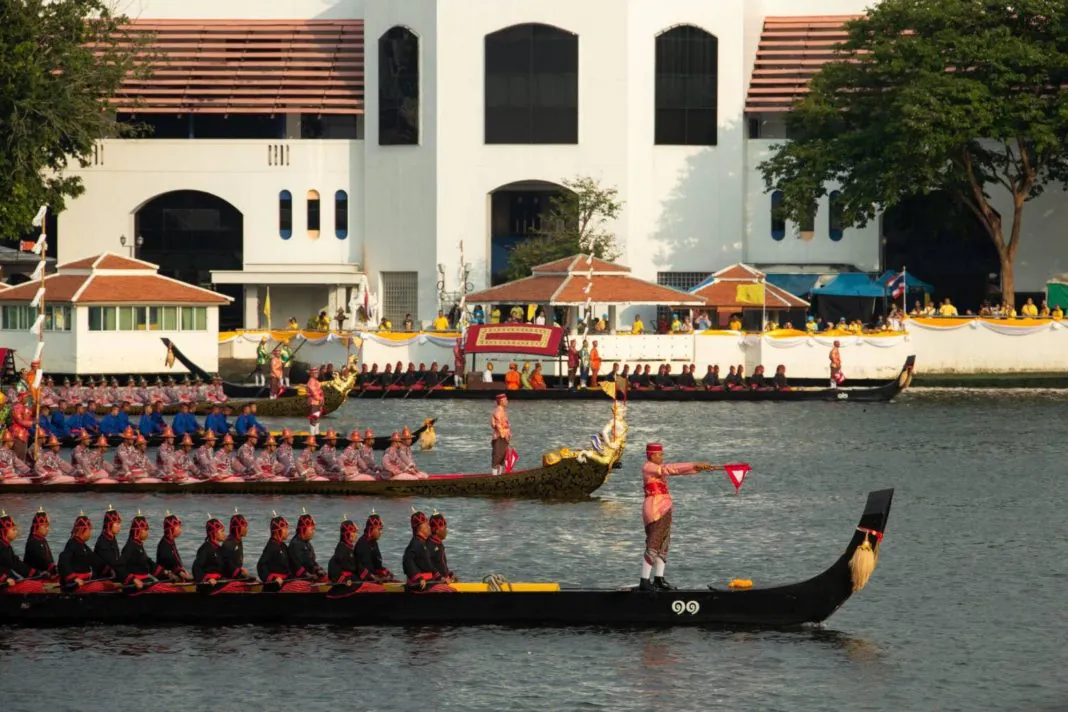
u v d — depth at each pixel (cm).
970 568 9919
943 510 11819
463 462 13962
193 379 19550
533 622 8456
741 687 7612
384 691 7544
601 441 12081
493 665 7875
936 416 17500
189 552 10169
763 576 9719
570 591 8444
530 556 10138
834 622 8638
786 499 12300
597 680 7681
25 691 7544
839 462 14112
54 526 10944
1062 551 10419
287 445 12375
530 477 12050
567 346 19812
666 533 8500
